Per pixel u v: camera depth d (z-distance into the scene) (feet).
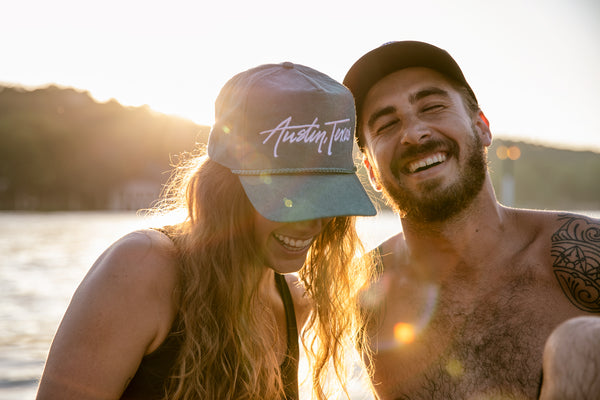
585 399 1.69
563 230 3.18
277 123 2.41
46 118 130.93
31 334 8.98
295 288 3.15
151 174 122.42
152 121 136.46
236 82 2.54
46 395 2.30
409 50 3.25
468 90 3.35
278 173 2.41
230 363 2.61
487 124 3.40
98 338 2.35
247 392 2.60
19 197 118.01
